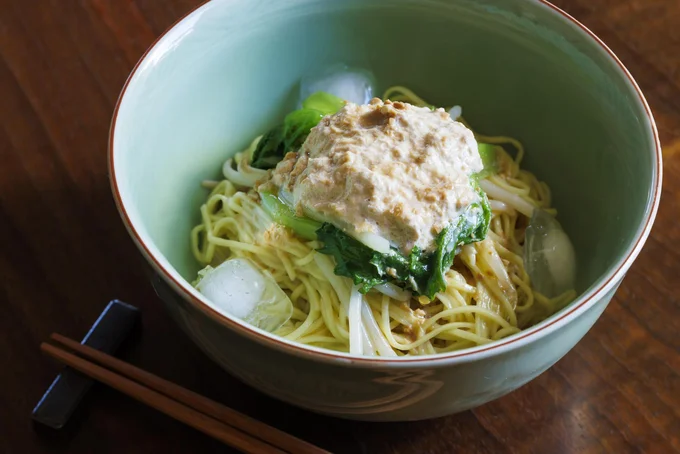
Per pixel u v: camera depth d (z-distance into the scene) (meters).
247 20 0.44
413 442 0.40
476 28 0.45
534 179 0.48
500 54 0.46
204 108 0.45
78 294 0.44
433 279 0.40
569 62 0.43
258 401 0.41
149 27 0.53
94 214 0.47
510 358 0.35
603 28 0.52
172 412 0.40
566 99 0.45
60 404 0.41
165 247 0.43
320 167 0.40
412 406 0.37
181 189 0.45
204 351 0.39
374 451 0.40
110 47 0.52
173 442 0.40
